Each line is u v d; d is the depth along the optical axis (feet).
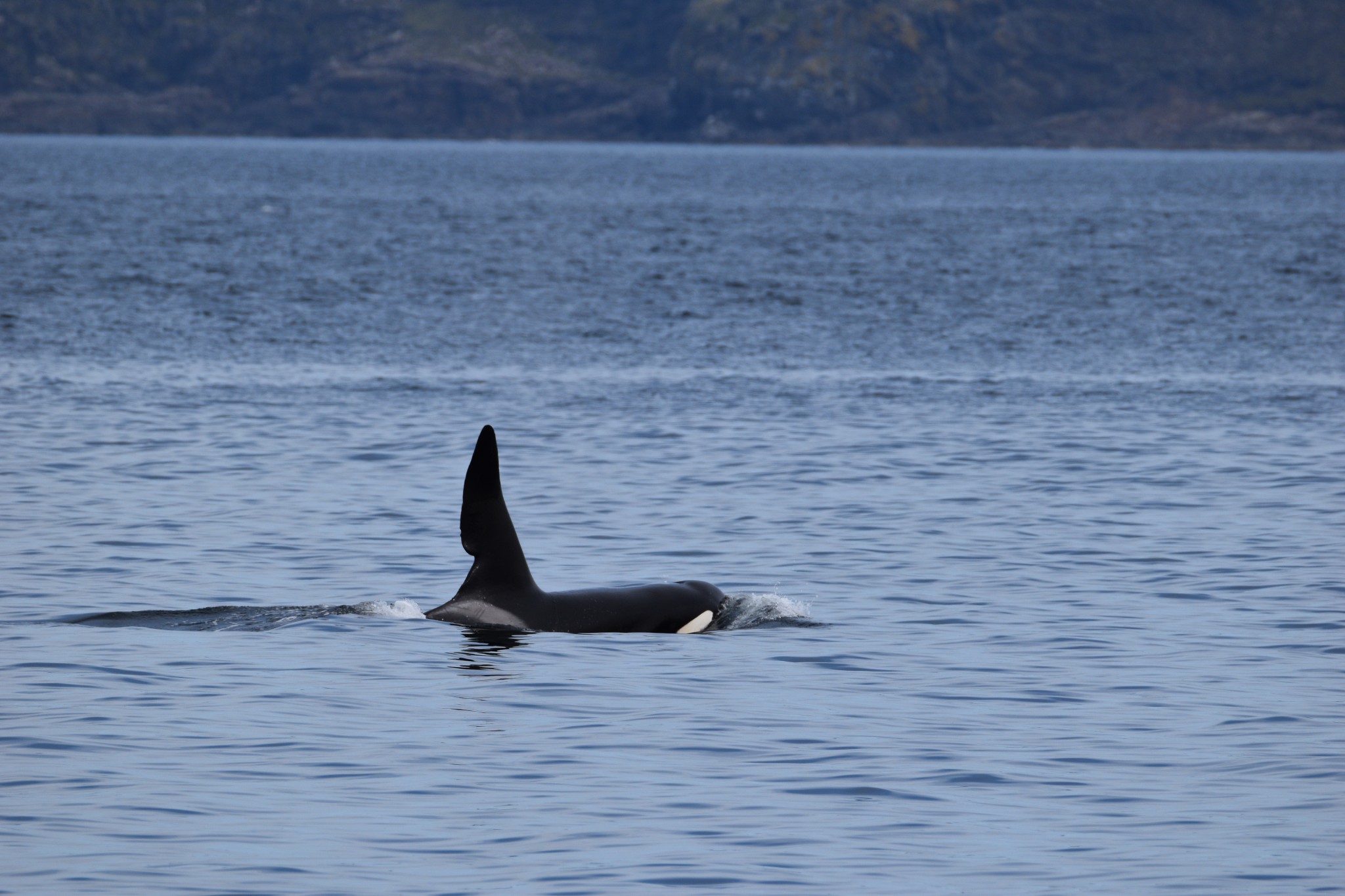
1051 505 279.49
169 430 343.05
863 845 128.88
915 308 622.13
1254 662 183.83
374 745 152.25
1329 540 251.60
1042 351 502.38
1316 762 148.46
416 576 225.35
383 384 416.05
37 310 552.00
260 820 132.77
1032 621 203.72
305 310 581.53
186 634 190.90
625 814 135.13
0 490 278.87
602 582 223.30
